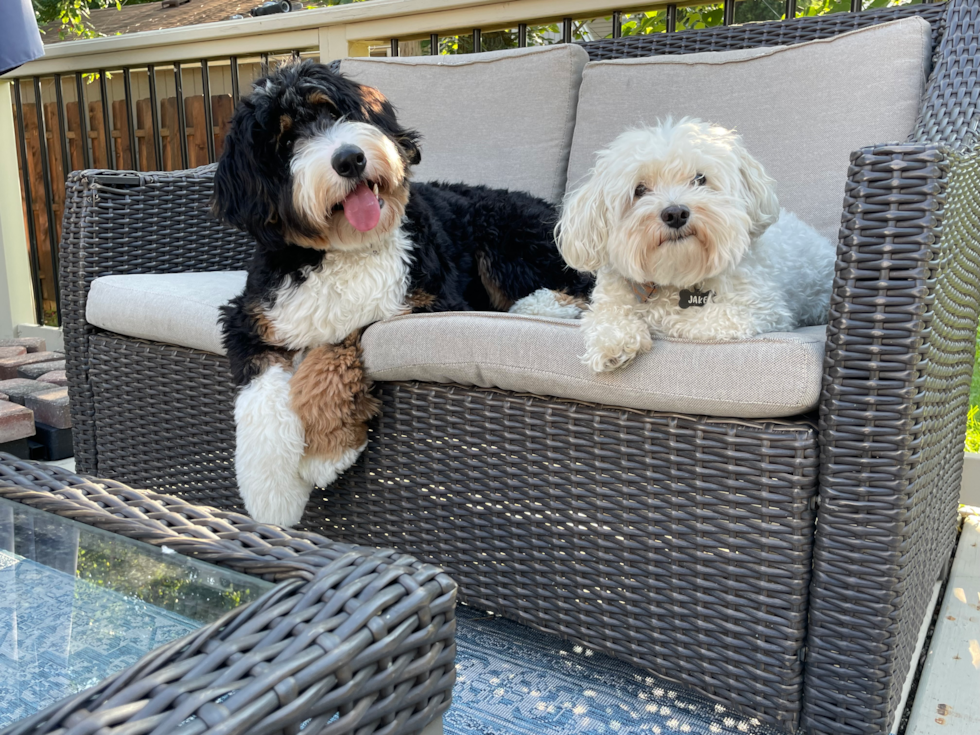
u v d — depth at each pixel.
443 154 2.56
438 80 2.60
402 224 1.89
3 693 0.85
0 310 4.25
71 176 2.32
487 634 1.78
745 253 1.54
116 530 0.98
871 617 1.24
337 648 0.67
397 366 1.65
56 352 3.68
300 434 1.70
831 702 1.30
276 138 1.75
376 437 1.75
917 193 1.14
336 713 0.70
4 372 3.43
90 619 0.97
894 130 1.81
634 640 1.48
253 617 0.73
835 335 1.20
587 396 1.43
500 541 1.61
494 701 1.52
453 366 1.58
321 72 1.87
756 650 1.33
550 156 2.41
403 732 0.75
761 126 2.00
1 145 4.13
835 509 1.23
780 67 2.01
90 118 4.71
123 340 2.21
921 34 1.83
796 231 1.75
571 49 2.41
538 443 1.52
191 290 2.09
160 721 0.60
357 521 1.82
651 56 2.28
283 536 0.93
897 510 1.19
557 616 1.56
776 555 1.28
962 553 2.06
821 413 1.24
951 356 1.44
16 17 2.70
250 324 1.81
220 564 0.89
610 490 1.45
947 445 1.55
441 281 1.88
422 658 0.76
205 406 2.03
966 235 1.41
